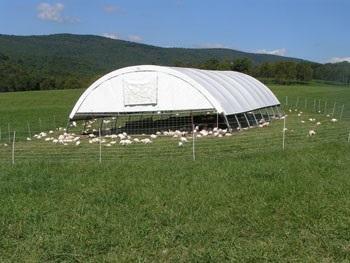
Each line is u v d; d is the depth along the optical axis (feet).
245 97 119.34
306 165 52.70
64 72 491.31
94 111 105.09
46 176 50.78
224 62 438.81
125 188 43.98
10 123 140.36
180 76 100.37
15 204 39.40
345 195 40.52
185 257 29.17
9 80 388.98
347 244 30.40
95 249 30.37
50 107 211.20
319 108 167.12
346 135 86.53
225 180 46.32
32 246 30.94
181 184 44.96
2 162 64.59
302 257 28.68
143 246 30.66
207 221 34.78
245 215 35.86
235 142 80.28
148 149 75.20
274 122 121.60
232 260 28.32
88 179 48.44
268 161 55.77
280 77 429.38
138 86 102.27
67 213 37.19
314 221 34.27
